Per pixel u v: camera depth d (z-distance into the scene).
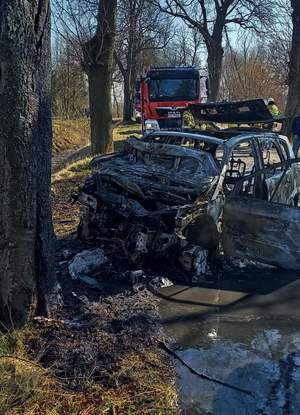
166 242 5.62
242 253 6.06
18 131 3.90
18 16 3.76
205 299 5.27
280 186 7.14
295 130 14.37
